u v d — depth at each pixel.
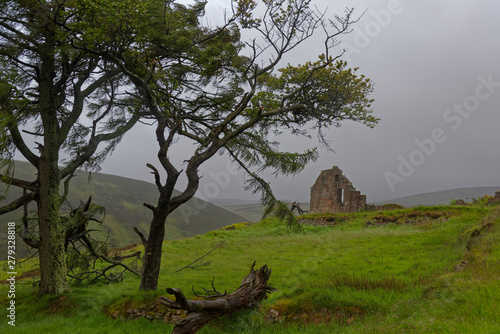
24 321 12.00
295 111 16.55
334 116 16.67
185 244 27.84
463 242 16.19
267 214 15.84
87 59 15.91
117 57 13.95
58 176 15.32
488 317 6.09
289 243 26.14
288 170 15.55
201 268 19.48
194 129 17.55
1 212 14.55
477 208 30.19
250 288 10.50
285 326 10.03
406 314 8.20
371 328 7.78
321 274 14.61
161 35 15.15
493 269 9.11
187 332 8.75
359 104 16.33
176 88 14.94
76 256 17.83
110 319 11.73
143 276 13.52
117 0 12.58
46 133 15.27
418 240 20.95
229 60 16.19
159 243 13.65
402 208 38.69
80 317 12.10
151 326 10.88
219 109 17.22
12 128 14.44
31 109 16.08
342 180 42.06
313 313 10.30
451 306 7.25
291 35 15.34
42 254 14.62
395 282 11.58
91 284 17.80
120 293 13.45
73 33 13.34
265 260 20.62
